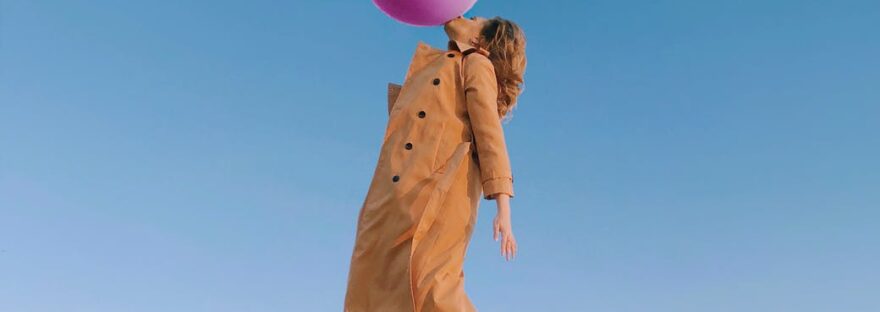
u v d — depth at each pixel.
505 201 3.07
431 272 2.98
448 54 3.37
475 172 3.21
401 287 3.00
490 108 3.20
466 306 3.00
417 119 3.22
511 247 3.03
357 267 3.09
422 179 3.10
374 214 3.12
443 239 3.05
